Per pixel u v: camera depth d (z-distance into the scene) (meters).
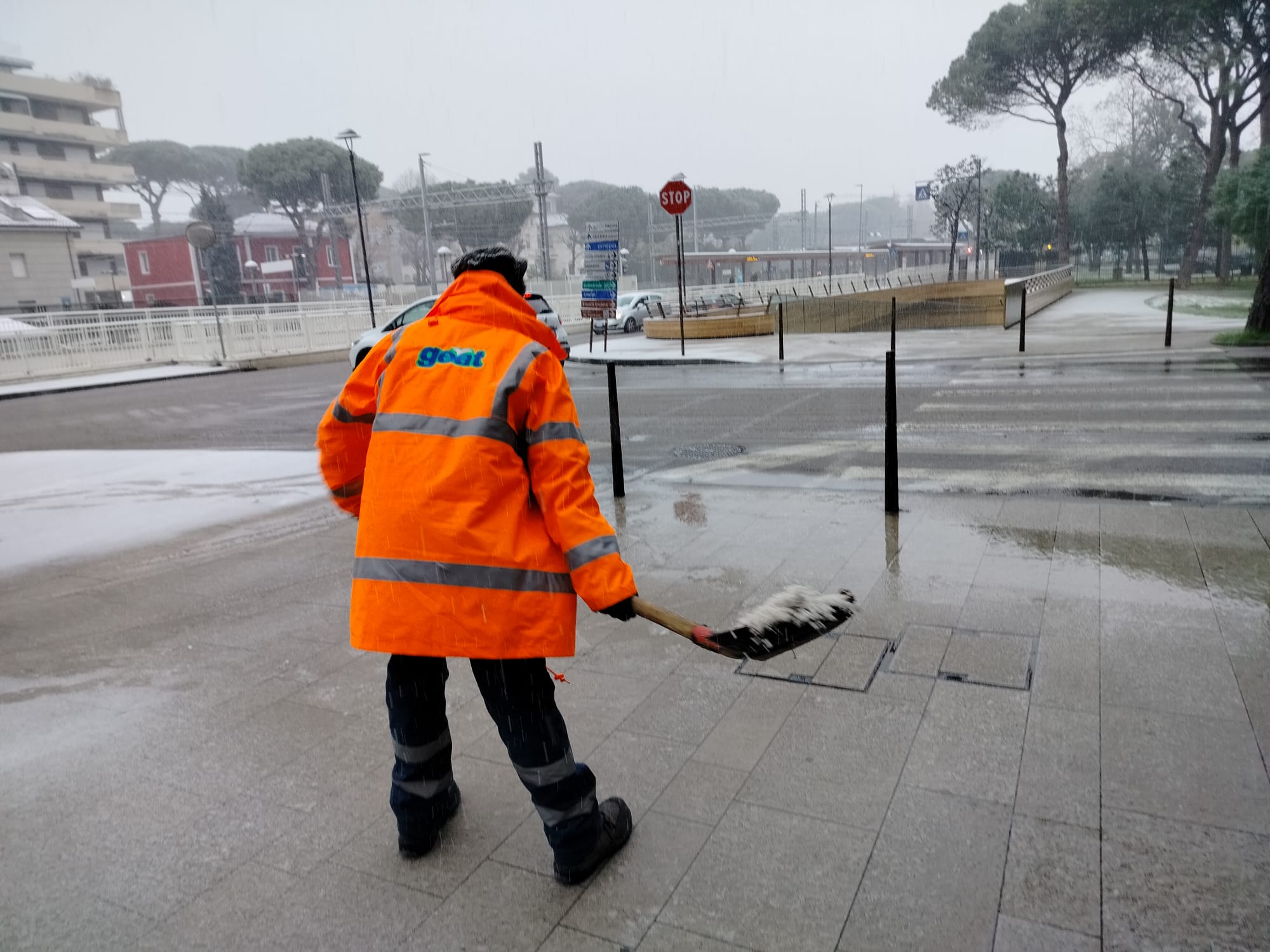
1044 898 2.34
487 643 2.19
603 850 2.54
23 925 2.44
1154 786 2.81
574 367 19.41
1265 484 6.63
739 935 2.27
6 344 23.91
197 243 25.05
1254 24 41.50
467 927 2.35
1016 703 3.38
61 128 72.38
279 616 4.86
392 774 2.96
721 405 12.37
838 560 5.20
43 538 6.89
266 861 2.68
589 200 99.44
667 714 3.45
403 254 90.31
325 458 2.58
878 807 2.78
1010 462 7.82
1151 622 4.07
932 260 104.62
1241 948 2.15
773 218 112.06
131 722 3.65
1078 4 46.28
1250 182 34.50
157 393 20.31
